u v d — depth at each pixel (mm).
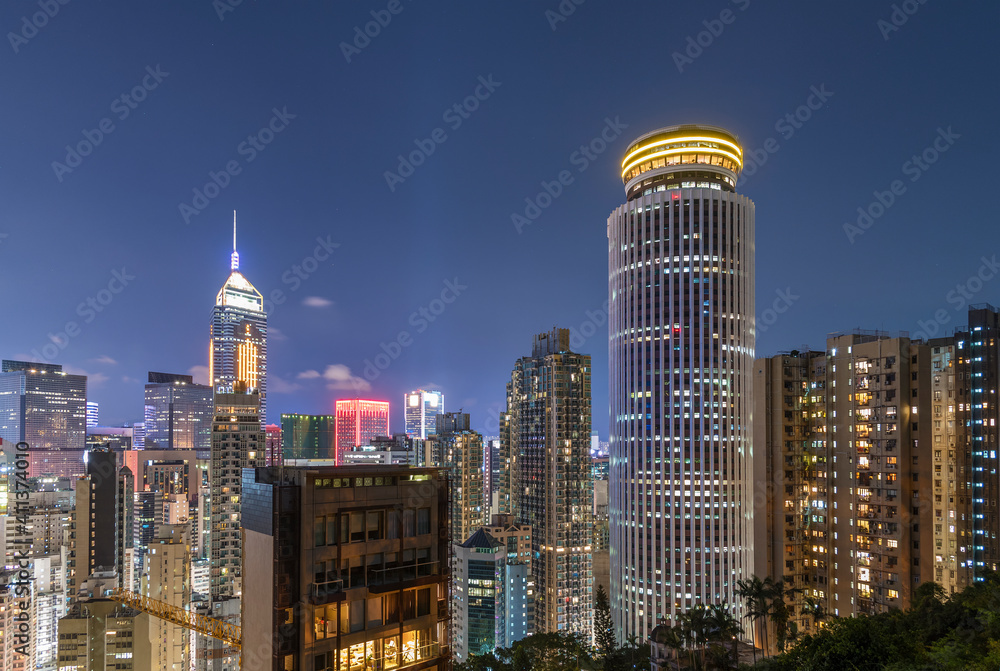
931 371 163500
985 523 154375
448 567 78062
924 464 156375
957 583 153125
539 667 159500
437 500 78500
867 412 165500
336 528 71000
